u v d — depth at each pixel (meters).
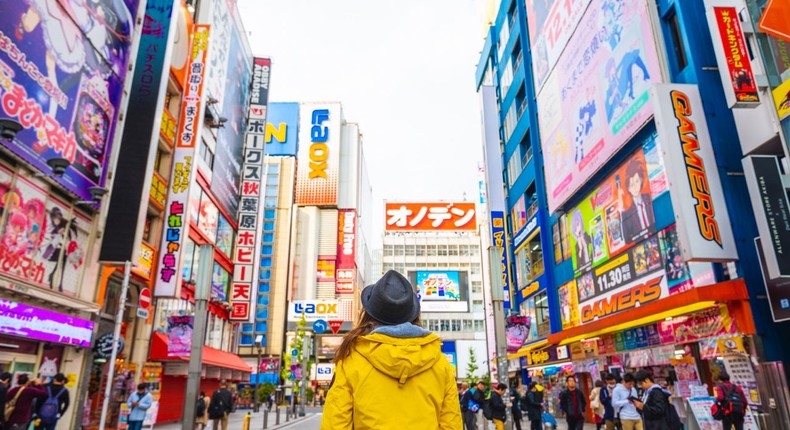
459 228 71.38
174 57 22.83
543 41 26.95
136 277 19.28
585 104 21.00
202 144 27.28
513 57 35.44
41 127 12.32
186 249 25.00
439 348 2.20
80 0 14.00
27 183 12.29
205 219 27.94
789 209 10.98
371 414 1.96
